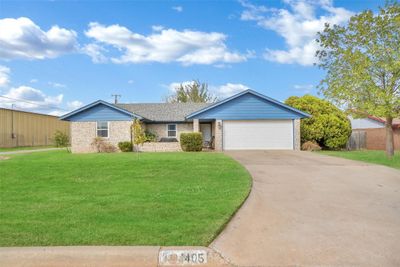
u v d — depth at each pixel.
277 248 4.72
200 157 16.20
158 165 12.67
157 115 26.73
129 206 6.55
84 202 6.91
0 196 7.54
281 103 23.14
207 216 5.87
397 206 6.93
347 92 17.20
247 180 9.47
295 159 15.69
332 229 5.46
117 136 23.75
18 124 34.97
